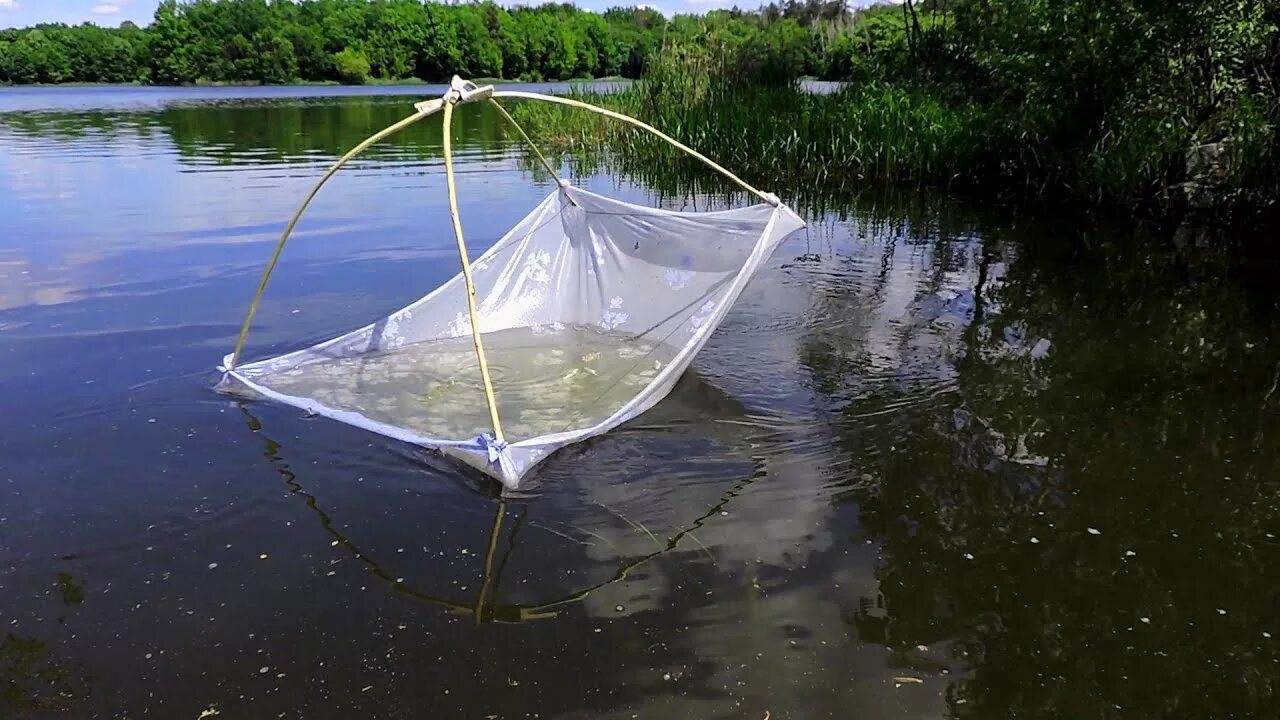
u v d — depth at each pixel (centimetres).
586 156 1145
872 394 368
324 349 405
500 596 232
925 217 752
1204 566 249
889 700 196
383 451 313
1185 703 198
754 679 202
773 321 462
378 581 238
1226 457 313
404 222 695
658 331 449
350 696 196
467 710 192
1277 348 423
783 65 1259
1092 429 335
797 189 907
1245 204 645
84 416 337
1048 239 657
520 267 472
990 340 434
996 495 287
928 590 236
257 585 236
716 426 337
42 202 775
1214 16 633
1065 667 208
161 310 472
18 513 270
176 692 197
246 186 867
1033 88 814
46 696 196
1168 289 523
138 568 243
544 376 397
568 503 279
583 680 201
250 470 298
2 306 473
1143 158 692
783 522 270
